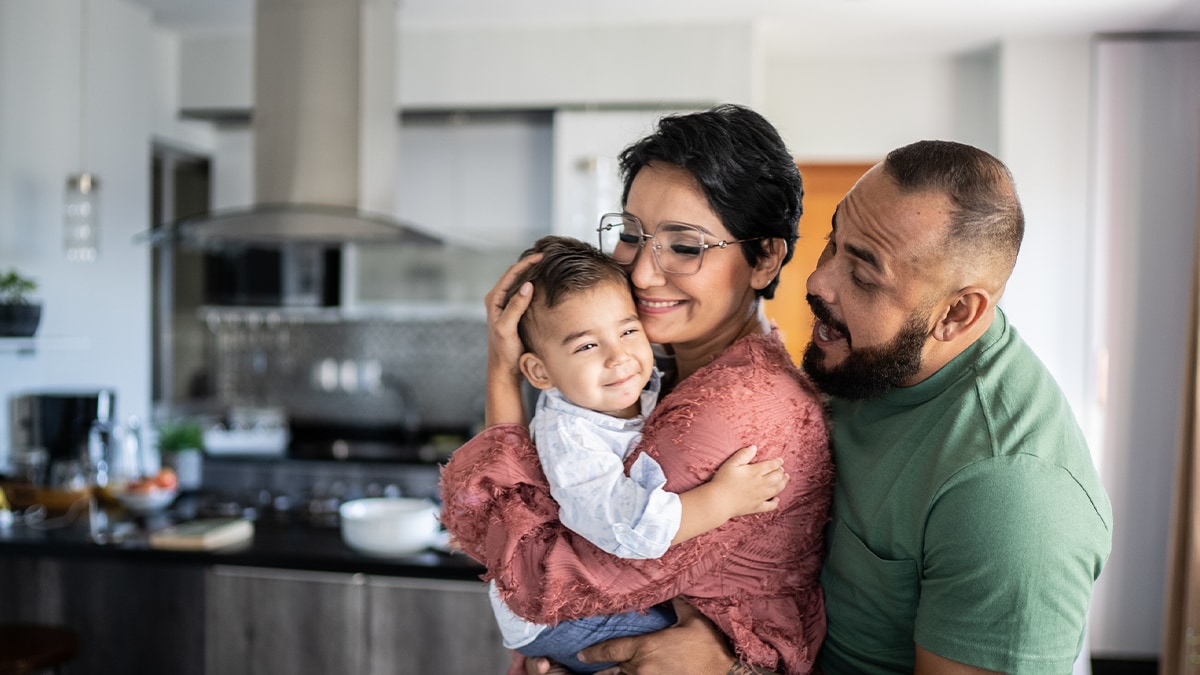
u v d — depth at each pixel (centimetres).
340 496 354
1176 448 405
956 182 105
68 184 341
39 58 360
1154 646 423
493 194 457
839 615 120
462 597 258
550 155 452
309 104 351
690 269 120
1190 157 422
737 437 111
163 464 381
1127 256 426
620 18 422
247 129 476
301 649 267
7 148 345
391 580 262
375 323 517
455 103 440
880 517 112
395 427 514
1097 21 411
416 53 443
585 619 121
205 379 514
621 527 108
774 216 121
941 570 104
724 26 421
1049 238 437
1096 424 428
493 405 129
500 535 117
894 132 471
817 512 121
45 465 334
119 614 294
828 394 120
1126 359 426
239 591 270
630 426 123
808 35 439
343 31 350
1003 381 109
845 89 474
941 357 113
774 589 119
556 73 433
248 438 457
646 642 117
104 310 395
